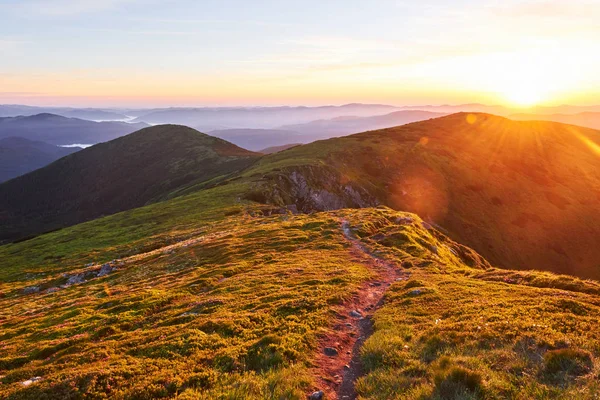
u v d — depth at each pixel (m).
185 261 42.50
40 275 54.00
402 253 37.03
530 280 24.83
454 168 144.12
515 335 14.41
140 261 48.38
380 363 14.05
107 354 17.75
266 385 12.56
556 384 10.64
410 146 156.00
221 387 12.77
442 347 14.40
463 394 10.29
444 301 21.16
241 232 52.56
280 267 33.28
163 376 13.99
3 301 42.28
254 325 19.27
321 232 48.69
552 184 149.00
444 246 51.41
